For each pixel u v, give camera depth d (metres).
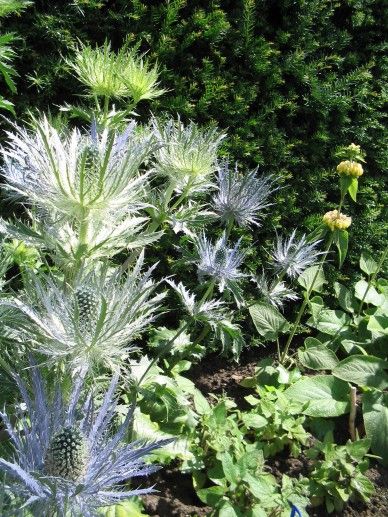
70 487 1.83
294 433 3.07
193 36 3.51
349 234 4.25
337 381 3.43
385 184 4.50
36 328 2.06
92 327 2.00
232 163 3.72
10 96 3.29
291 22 3.89
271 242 3.96
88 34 3.41
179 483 2.87
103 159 1.88
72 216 2.04
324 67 3.98
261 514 2.57
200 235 3.19
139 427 2.71
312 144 4.03
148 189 2.86
